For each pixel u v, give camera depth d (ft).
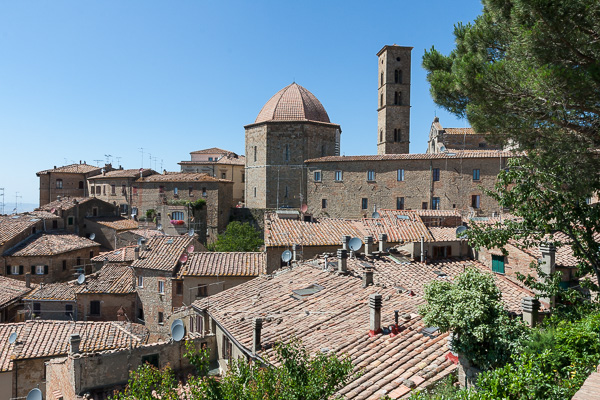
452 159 197.57
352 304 66.69
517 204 51.19
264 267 117.60
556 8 39.06
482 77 45.55
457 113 59.67
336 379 37.27
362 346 52.11
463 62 49.06
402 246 92.89
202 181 242.78
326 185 219.82
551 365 35.04
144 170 280.72
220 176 323.37
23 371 85.92
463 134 231.71
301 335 58.65
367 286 72.74
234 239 199.31
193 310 94.43
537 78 40.81
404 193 204.85
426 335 52.54
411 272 81.30
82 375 65.72
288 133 237.45
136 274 136.15
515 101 45.14
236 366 39.19
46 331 92.79
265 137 240.73
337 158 219.00
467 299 41.57
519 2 41.42
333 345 53.42
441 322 42.34
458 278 44.27
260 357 53.78
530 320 49.67
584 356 34.55
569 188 47.42
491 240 52.29
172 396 37.01
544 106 43.14
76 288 139.33
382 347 51.37
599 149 44.78
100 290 134.31
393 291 69.15
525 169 50.47
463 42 58.70
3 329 94.99
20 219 204.33
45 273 178.60
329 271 82.43
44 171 300.40
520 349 38.29
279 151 238.89
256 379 35.42
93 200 248.11
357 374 44.83
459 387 42.29
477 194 194.70
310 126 237.25
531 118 45.03
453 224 135.95
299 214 139.74
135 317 135.13
